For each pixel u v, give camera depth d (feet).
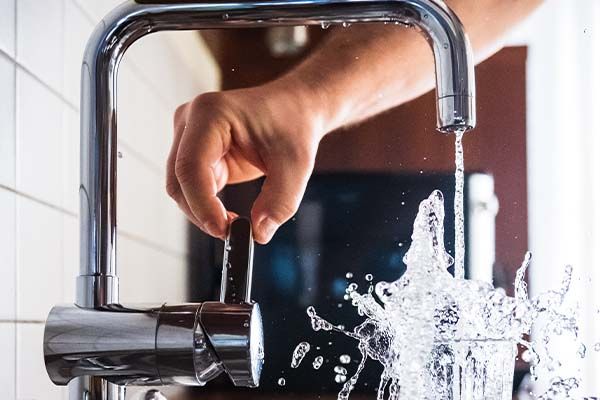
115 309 2.15
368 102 3.90
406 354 2.44
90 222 2.26
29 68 2.98
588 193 4.07
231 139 3.51
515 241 4.06
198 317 2.09
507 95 4.08
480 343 2.36
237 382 2.12
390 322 2.66
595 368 4.04
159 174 3.86
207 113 3.45
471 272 4.06
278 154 3.54
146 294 3.82
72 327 2.13
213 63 3.86
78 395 2.20
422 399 2.39
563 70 4.08
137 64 3.86
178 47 3.87
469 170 4.06
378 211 3.95
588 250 4.05
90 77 2.27
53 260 3.16
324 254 3.94
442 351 2.40
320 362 3.89
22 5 2.94
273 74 3.82
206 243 3.89
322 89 3.75
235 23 2.24
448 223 3.97
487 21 4.05
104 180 2.27
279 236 3.95
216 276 3.88
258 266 3.95
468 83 2.10
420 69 3.86
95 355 2.11
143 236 3.83
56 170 3.21
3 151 2.75
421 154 3.95
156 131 3.87
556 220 4.07
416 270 2.62
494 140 4.07
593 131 4.08
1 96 2.76
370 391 3.86
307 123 3.66
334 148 3.95
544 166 4.07
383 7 2.15
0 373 2.68
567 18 4.10
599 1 4.14
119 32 2.27
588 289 4.07
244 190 3.80
